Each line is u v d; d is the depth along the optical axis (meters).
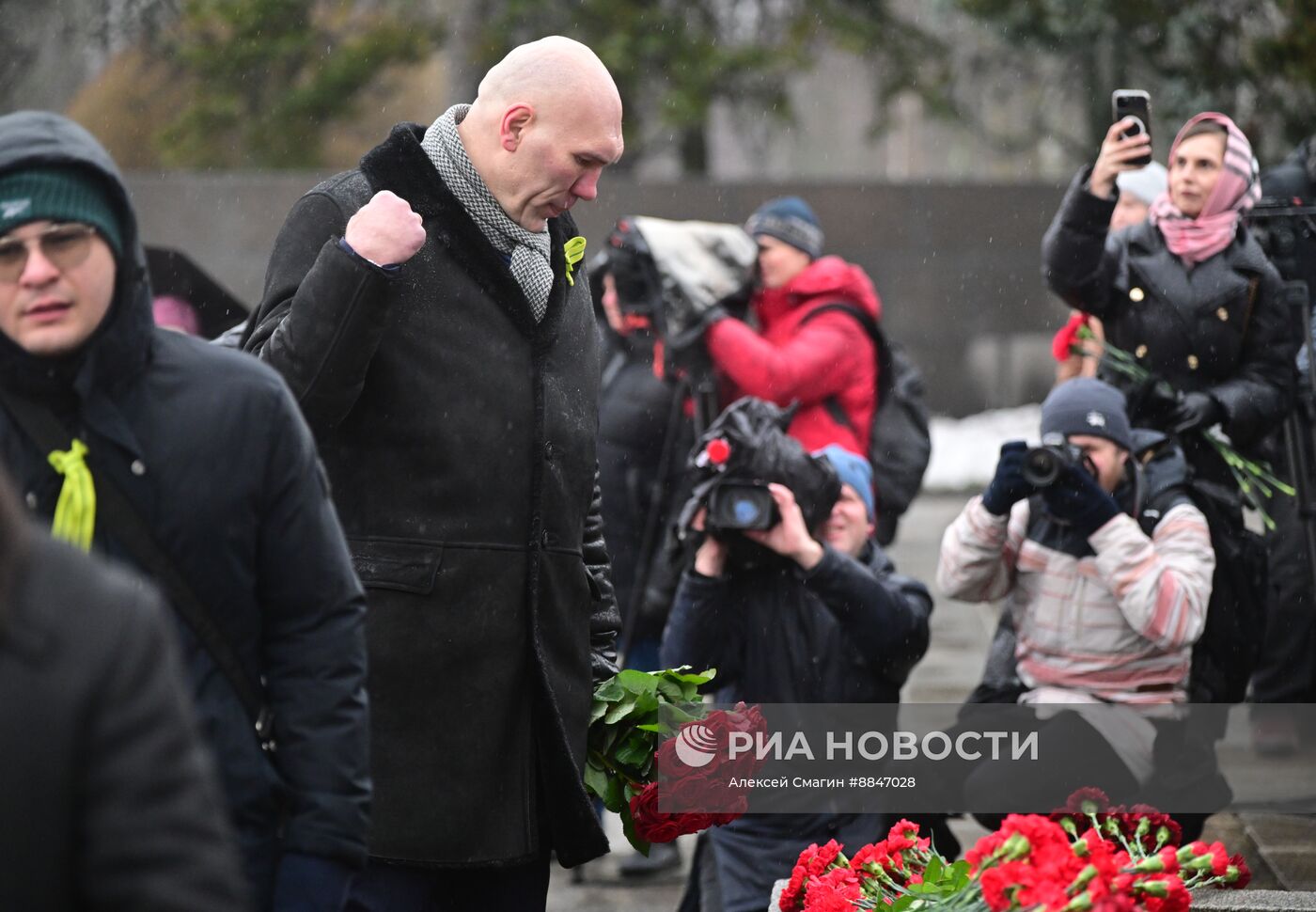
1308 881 9.41
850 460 8.41
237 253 29.19
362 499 5.79
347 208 5.85
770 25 31.81
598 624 6.49
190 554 4.37
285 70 31.62
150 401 4.38
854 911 5.79
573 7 30.84
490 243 5.93
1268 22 22.78
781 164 58.06
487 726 5.88
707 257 10.91
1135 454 8.85
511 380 5.91
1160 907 5.25
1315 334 10.02
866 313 11.20
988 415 31.22
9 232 4.08
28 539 3.14
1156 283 9.80
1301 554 10.93
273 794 4.44
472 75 31.31
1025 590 8.49
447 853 5.80
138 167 31.34
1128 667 8.35
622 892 10.05
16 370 4.23
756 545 7.89
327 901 4.39
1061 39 26.16
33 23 30.02
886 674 7.96
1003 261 30.98
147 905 3.06
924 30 31.59
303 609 4.52
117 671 3.14
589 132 5.89
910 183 30.83
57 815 3.07
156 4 30.36
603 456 10.90
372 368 5.75
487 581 5.85
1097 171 9.59
